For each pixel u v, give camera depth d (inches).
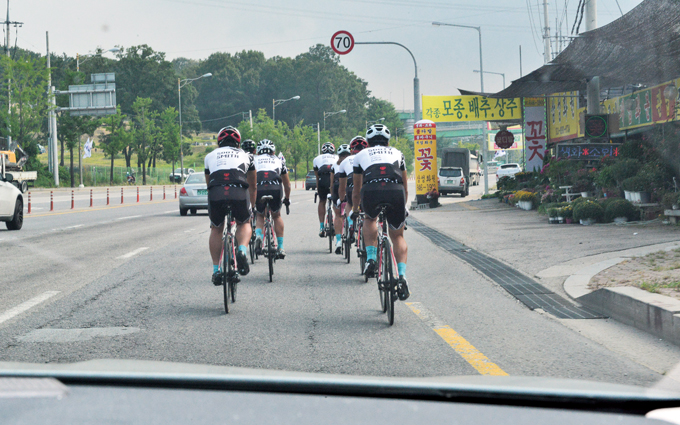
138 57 5098.4
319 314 258.5
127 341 213.6
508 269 373.4
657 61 644.7
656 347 207.6
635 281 282.8
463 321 245.4
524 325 238.5
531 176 1103.6
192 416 37.4
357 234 363.6
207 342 211.6
